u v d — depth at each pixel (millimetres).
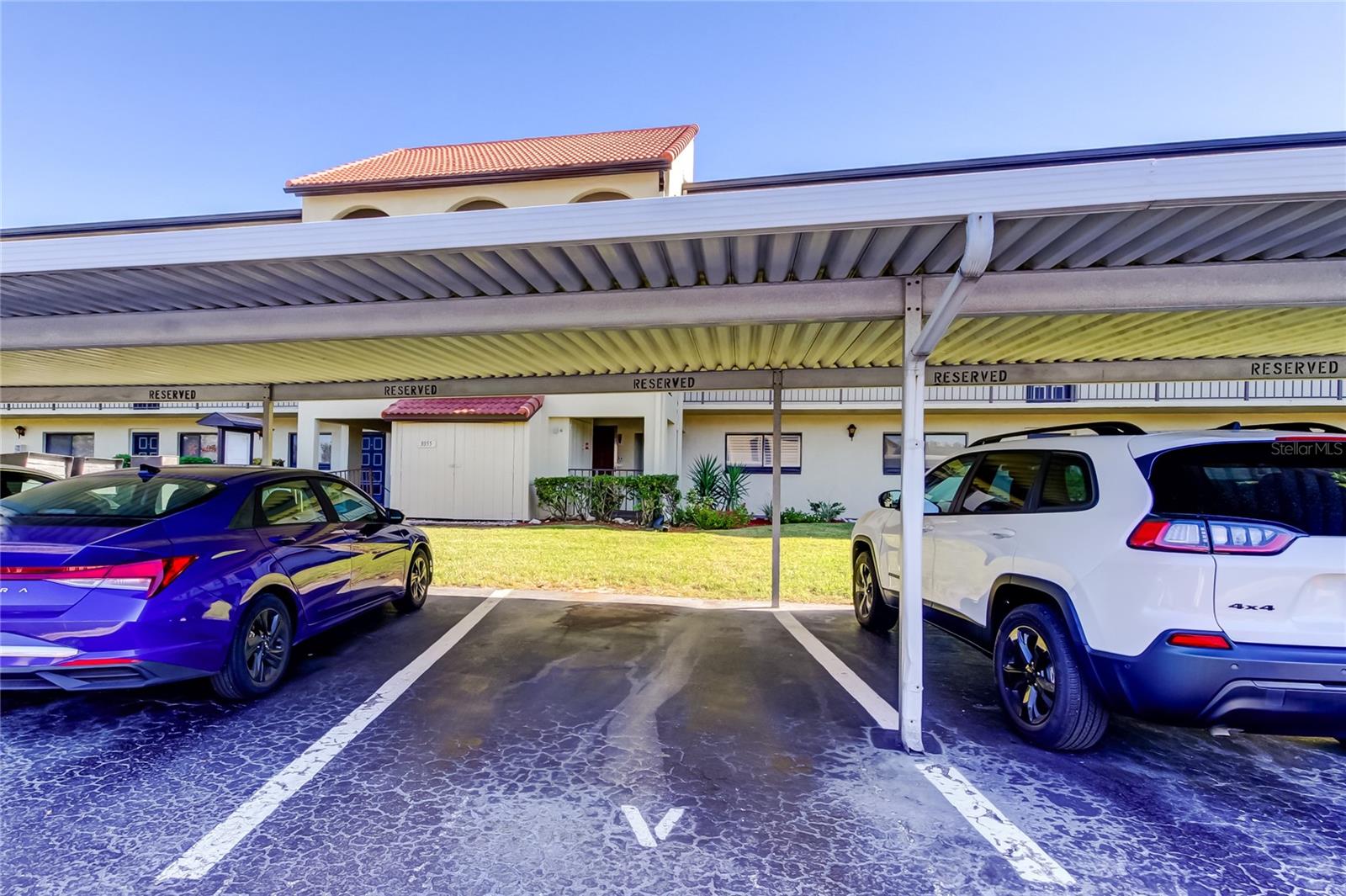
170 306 4613
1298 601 2641
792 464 17562
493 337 5781
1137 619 2836
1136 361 6953
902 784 3027
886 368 7148
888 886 2279
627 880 2295
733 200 2943
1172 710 2768
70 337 4730
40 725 3623
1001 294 3801
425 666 4766
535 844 2506
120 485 4176
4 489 5969
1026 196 2744
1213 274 3686
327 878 2279
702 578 8352
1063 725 3242
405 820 2666
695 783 3012
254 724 3668
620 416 15422
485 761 3223
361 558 5371
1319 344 6125
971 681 4598
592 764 3197
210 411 19000
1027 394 16234
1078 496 3344
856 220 2852
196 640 3566
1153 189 2666
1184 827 2684
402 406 15344
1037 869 2383
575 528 13484
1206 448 2975
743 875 2332
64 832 2547
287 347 6141
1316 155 2586
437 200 14266
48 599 3213
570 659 4980
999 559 3818
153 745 3375
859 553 6172
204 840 2502
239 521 4164
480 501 14648
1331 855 2494
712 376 7410
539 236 3104
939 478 5219
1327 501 2746
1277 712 2650
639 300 4129
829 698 4180
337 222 3262
